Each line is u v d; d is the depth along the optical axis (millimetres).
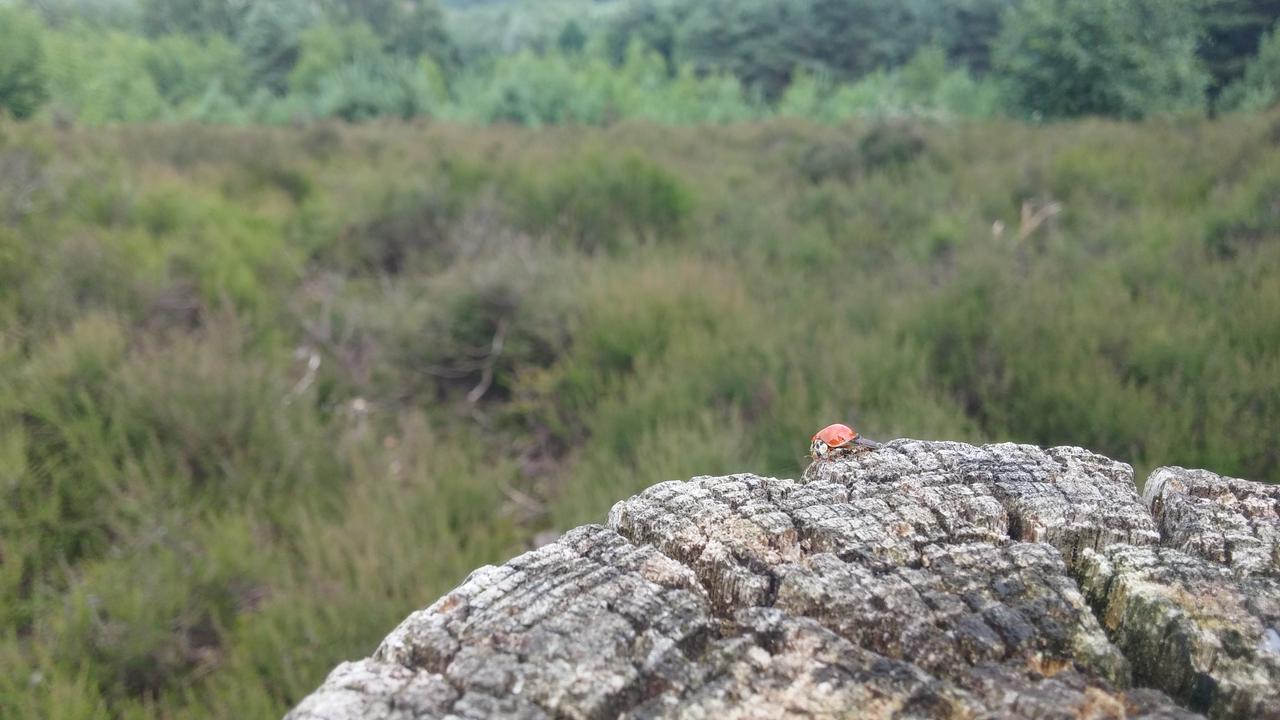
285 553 3451
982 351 4535
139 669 2822
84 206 6492
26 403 3879
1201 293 4914
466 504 3994
